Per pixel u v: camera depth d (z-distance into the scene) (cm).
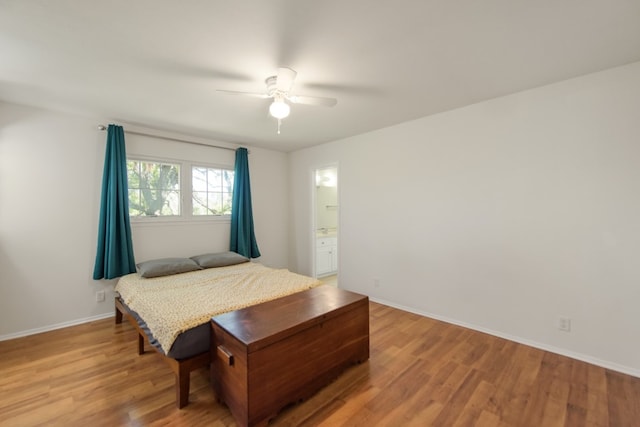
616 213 217
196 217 400
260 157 476
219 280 294
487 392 192
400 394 190
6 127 272
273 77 220
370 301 384
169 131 371
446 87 248
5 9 147
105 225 317
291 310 204
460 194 299
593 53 196
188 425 165
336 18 158
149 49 187
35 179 286
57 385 199
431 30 169
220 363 179
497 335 276
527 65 212
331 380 203
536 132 251
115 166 319
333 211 621
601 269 224
